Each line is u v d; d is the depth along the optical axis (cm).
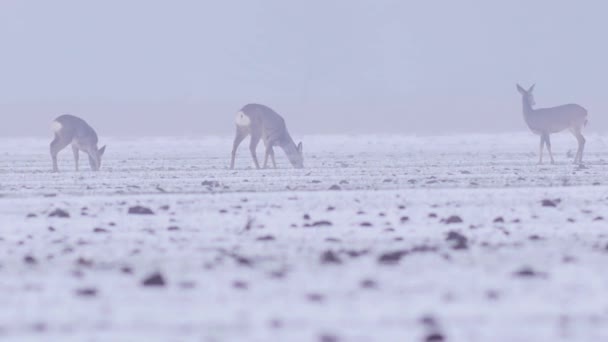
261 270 4166
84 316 3222
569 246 4909
